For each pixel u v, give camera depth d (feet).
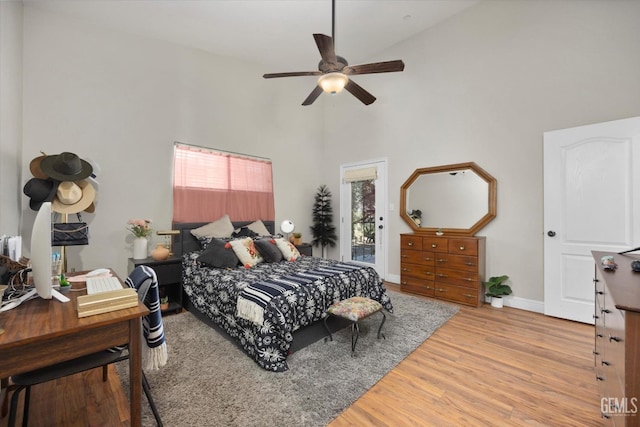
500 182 11.39
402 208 14.25
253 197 14.98
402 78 14.55
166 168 12.32
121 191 11.25
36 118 9.62
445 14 12.47
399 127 14.71
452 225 12.60
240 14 11.21
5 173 8.02
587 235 9.22
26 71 9.45
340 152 17.62
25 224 9.41
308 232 17.67
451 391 5.94
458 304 11.37
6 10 8.07
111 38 11.15
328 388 6.01
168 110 12.44
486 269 11.73
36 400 5.64
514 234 11.03
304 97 17.42
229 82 14.29
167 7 10.48
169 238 12.30
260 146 15.42
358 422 5.08
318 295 7.89
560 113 9.98
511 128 11.07
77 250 10.37
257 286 7.73
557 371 6.63
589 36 9.43
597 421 5.05
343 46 14.64
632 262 5.01
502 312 10.48
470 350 7.65
